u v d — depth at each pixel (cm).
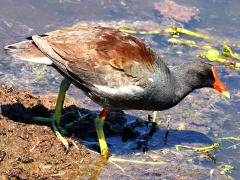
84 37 1115
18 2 1645
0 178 1020
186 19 1703
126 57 1105
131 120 1291
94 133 1211
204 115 1348
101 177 1097
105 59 1098
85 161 1123
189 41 1608
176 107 1367
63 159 1106
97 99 1128
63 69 1095
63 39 1105
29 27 1561
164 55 1548
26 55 1094
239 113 1364
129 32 1605
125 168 1136
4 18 1575
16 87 1339
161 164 1166
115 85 1099
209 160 1202
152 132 1263
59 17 1616
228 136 1281
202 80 1228
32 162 1081
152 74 1128
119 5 1716
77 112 1260
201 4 1766
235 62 1557
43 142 1120
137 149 1201
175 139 1252
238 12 1752
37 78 1392
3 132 1119
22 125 1151
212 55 1552
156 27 1648
